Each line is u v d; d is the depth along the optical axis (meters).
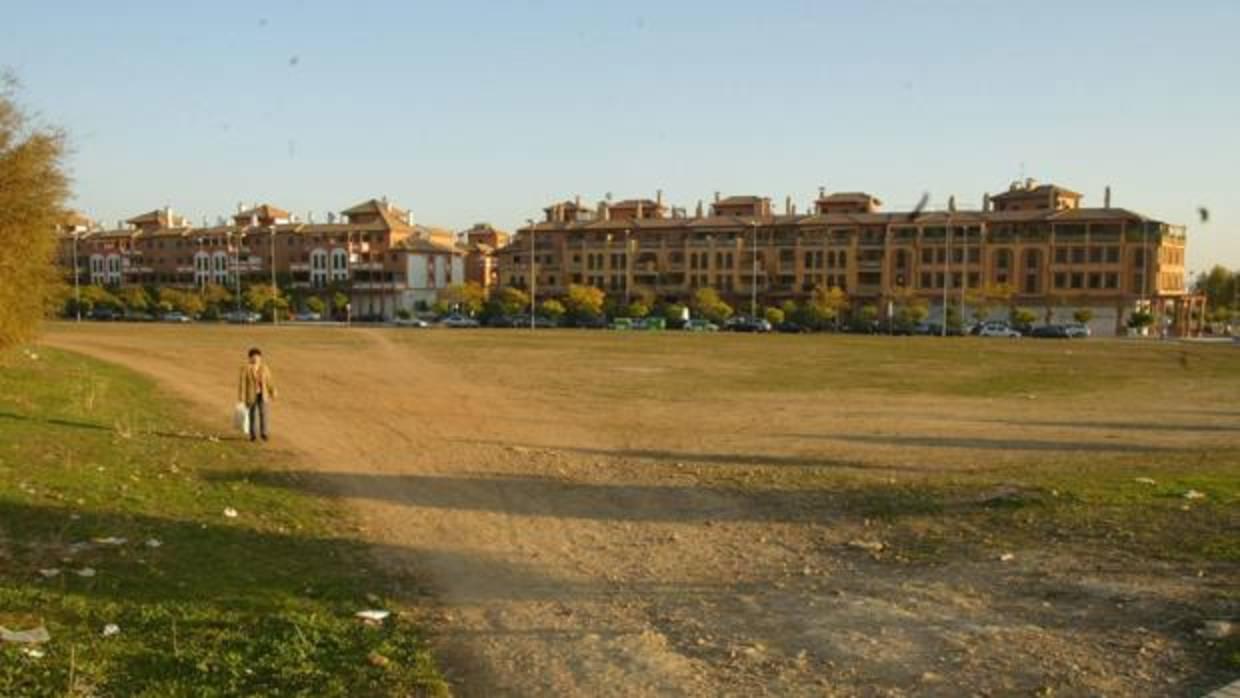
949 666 7.57
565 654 8.07
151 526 11.95
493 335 79.06
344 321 126.19
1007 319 102.81
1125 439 21.62
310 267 144.50
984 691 7.06
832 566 10.83
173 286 148.12
